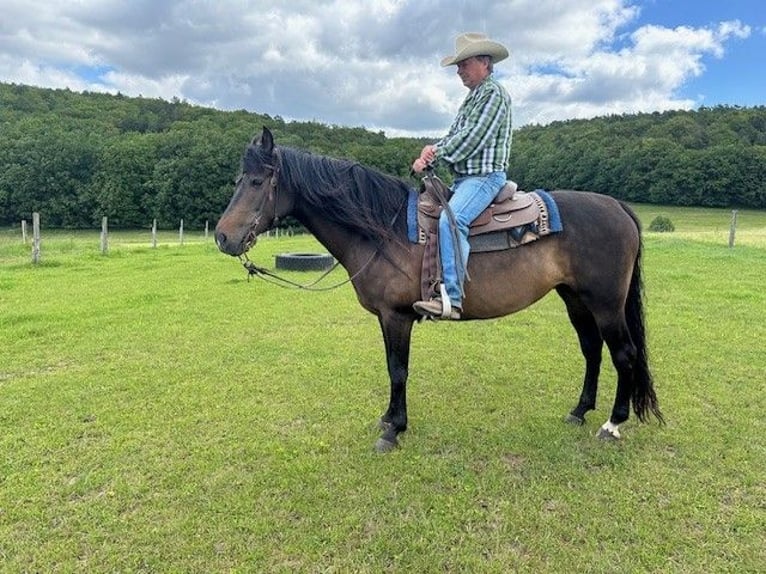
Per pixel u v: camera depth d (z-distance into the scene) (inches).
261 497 106.9
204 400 157.2
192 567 87.3
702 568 86.4
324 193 120.1
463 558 88.7
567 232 121.6
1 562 88.4
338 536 94.2
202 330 238.7
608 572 85.8
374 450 126.1
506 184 124.5
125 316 265.0
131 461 121.5
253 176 118.3
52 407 152.0
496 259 119.9
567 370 183.5
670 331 227.0
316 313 273.6
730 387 164.7
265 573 85.9
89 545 92.9
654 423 140.2
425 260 116.9
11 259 508.7
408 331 126.7
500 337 225.1
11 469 117.9
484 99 117.5
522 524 97.7
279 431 137.2
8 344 214.4
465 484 111.2
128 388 167.5
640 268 131.1
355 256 124.9
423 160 119.3
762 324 237.6
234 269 445.4
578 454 124.2
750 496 106.4
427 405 153.5
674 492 107.9
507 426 139.3
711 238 693.3
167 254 578.6
